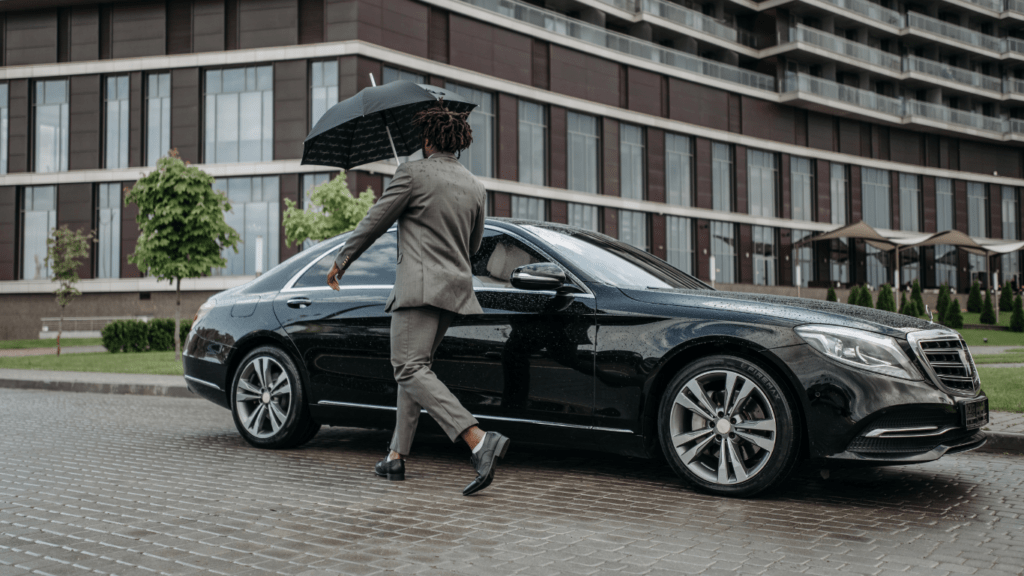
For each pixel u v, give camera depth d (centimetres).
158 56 2878
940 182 4728
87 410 802
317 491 416
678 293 434
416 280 400
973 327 3167
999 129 4869
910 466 501
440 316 413
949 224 4750
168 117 2875
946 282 4741
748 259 3962
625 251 509
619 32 3716
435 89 484
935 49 4728
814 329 388
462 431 402
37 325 2955
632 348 421
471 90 3045
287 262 571
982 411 407
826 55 4106
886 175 4500
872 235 3831
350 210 2262
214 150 2841
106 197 2938
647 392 416
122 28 2919
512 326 453
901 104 4475
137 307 2883
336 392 516
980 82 4828
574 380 434
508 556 301
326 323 520
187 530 337
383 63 2783
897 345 382
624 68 3544
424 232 405
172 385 998
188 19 2870
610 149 3481
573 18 3428
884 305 3272
